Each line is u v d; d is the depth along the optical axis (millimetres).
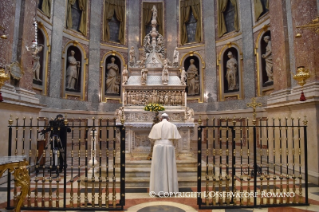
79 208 4473
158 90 9086
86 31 13461
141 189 5855
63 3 12008
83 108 12820
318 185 6113
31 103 7605
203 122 13492
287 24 8094
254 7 11695
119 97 14414
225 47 13289
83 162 9406
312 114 6434
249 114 11391
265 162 9219
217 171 7230
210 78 13719
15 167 4156
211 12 14000
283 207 4645
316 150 6246
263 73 11242
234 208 4578
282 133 7762
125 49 14812
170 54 14961
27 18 7980
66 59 12336
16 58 7555
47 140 9070
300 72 5699
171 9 15242
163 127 5363
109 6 14617
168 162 5281
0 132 6152
